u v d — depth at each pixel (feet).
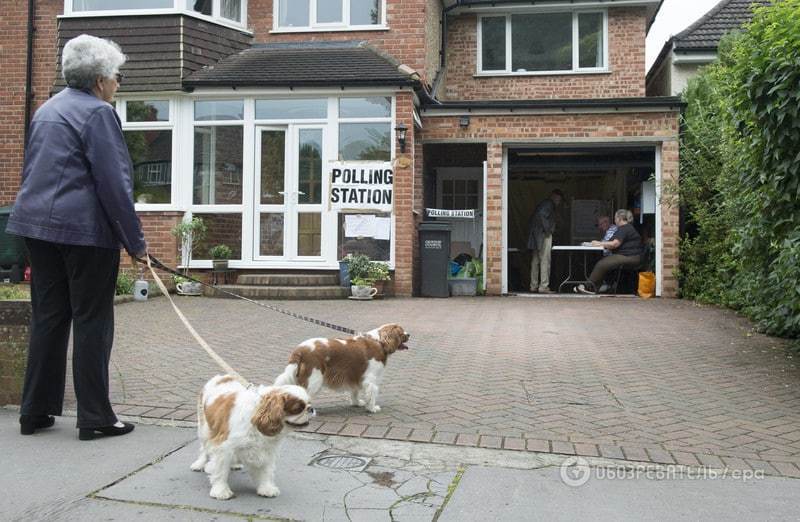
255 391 11.07
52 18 46.09
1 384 15.92
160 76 40.09
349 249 39.96
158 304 34.09
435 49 48.93
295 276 38.83
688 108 41.22
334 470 12.26
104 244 13.30
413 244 41.24
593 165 45.19
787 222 22.09
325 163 40.09
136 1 41.52
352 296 37.47
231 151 40.88
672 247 40.96
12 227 13.08
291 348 23.45
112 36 40.83
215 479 10.82
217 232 40.88
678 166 41.27
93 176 13.21
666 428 15.31
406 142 39.42
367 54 42.60
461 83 52.29
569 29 51.65
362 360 15.92
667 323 30.50
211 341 24.38
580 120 42.09
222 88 39.96
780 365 21.98
